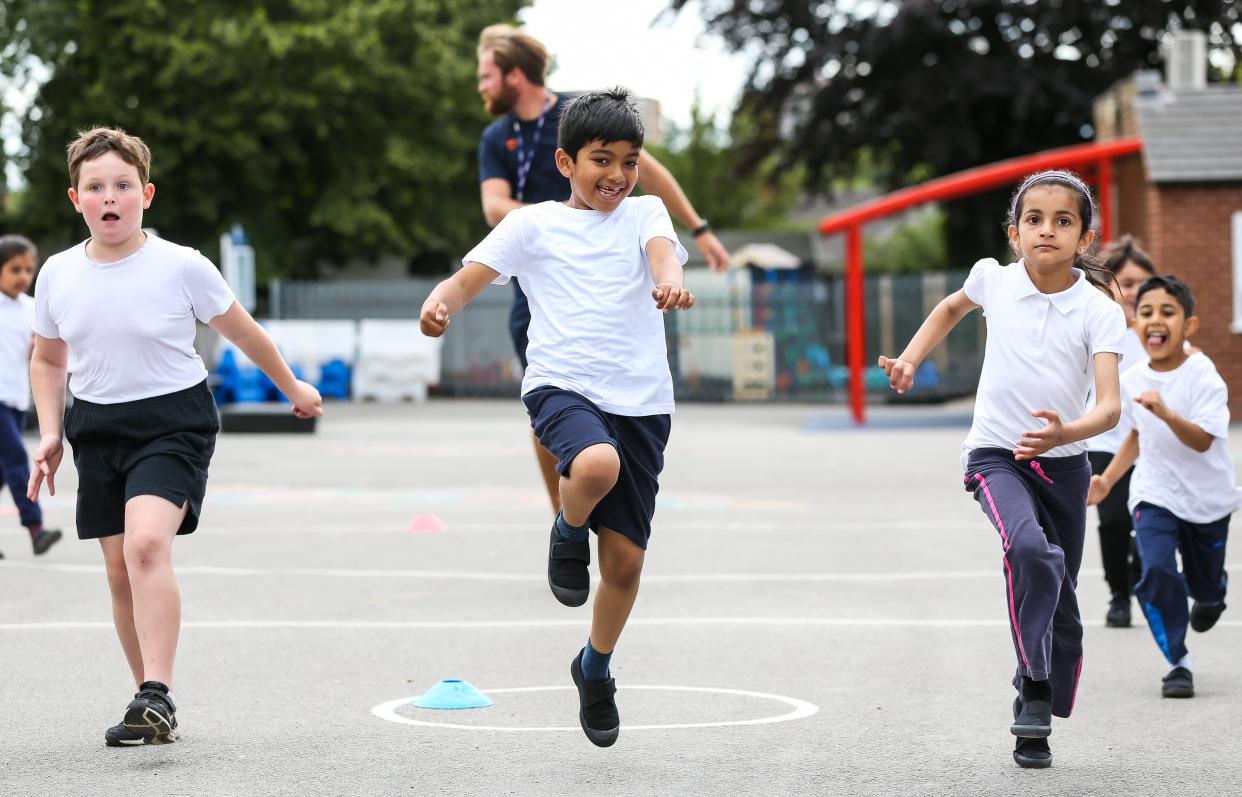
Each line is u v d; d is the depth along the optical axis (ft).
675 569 39.17
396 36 151.43
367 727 22.79
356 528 47.80
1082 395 20.85
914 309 127.24
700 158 212.43
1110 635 30.68
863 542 44.21
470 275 19.93
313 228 157.48
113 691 25.29
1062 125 144.46
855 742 21.84
